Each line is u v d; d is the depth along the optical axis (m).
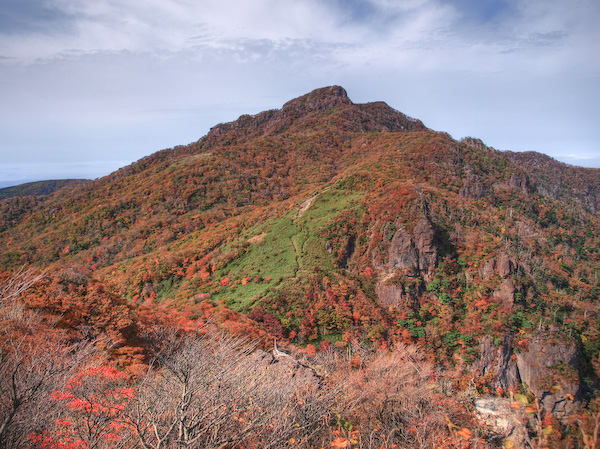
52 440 6.75
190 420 6.89
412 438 7.95
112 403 7.70
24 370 7.82
